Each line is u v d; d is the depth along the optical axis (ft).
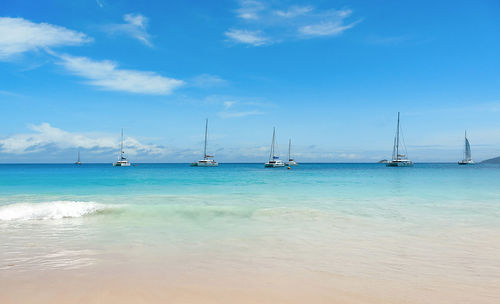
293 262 18.83
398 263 18.74
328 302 13.32
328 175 138.72
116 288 14.49
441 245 22.75
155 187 73.97
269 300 13.42
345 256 20.10
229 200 49.96
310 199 50.88
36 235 25.59
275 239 24.47
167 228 28.48
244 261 18.95
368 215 35.24
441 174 144.46
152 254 20.30
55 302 12.92
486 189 66.74
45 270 17.03
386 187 73.26
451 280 16.06
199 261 18.90
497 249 21.80
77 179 99.14
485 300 13.76
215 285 15.03
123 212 36.22
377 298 13.82
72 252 20.66
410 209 39.75
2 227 28.91
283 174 148.77
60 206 37.11
